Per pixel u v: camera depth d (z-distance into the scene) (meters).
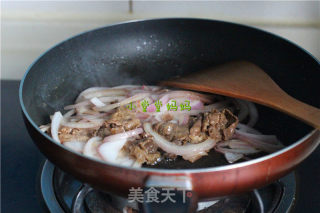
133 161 0.89
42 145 0.75
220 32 1.12
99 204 0.95
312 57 0.94
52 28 1.40
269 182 0.74
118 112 0.99
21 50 1.45
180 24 1.13
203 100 1.10
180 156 0.94
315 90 0.91
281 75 1.04
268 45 1.06
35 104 0.94
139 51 1.16
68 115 1.04
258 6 1.29
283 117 1.01
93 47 1.10
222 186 0.68
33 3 1.35
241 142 0.97
